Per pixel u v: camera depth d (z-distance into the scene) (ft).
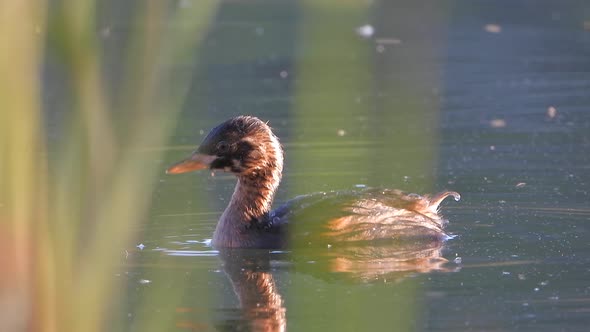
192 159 48.96
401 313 33.83
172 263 43.37
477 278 39.22
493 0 129.18
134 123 14.69
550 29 115.24
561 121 75.56
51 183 14.84
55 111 62.03
